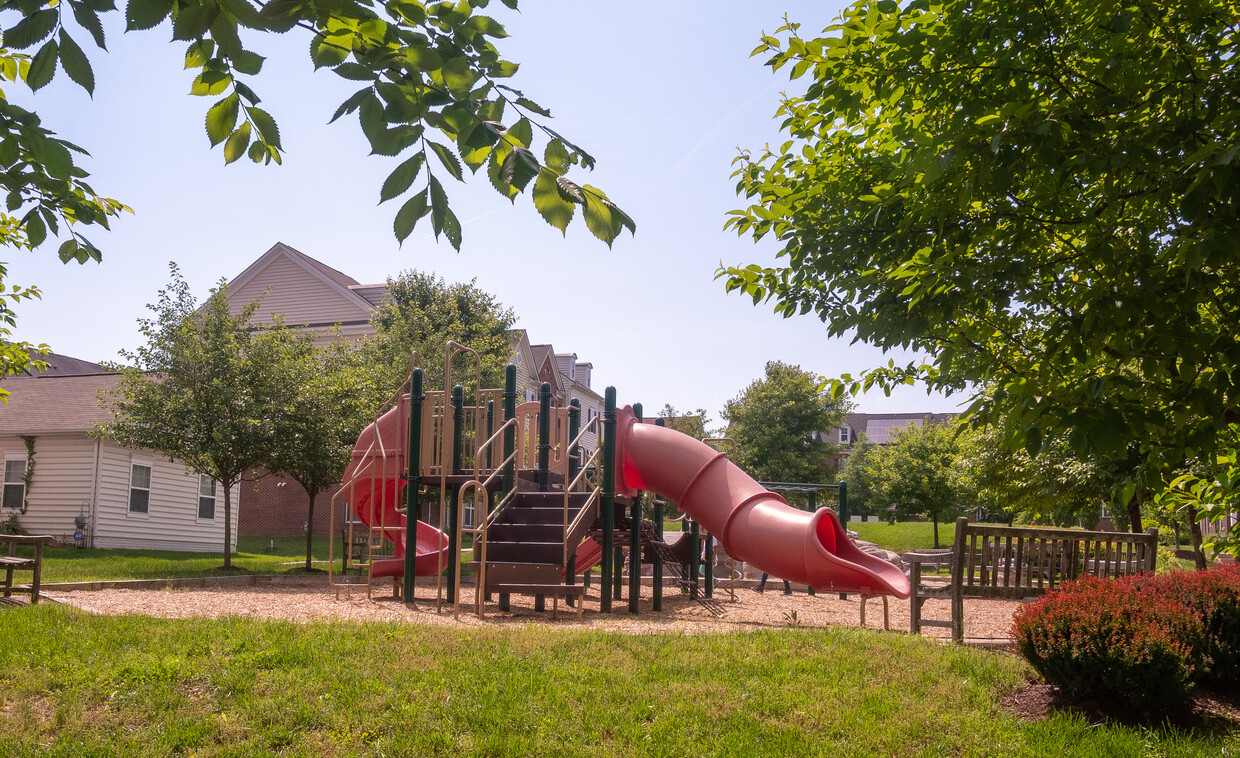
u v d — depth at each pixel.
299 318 32.19
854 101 4.86
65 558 17.52
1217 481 5.50
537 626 8.15
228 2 2.27
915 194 5.15
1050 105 4.14
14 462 22.55
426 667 6.21
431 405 11.98
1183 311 3.86
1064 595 6.43
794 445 44.62
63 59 2.48
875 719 5.52
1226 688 6.66
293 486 31.47
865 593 9.93
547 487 12.59
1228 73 3.78
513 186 2.41
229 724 5.27
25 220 3.82
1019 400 4.30
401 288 31.75
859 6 4.75
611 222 2.63
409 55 2.52
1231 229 3.39
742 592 16.09
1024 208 4.54
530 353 38.16
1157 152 3.91
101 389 18.23
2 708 5.43
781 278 6.53
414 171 2.62
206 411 16.64
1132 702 5.73
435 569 11.80
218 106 2.79
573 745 5.04
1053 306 4.85
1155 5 3.83
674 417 45.94
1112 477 12.53
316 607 10.17
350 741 5.09
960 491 30.02
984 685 6.32
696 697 5.80
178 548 24.47
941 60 4.38
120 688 5.71
